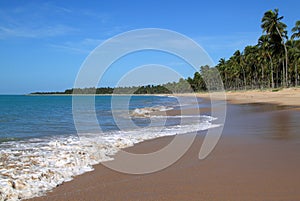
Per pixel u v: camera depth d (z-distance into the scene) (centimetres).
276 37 4556
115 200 426
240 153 681
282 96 3531
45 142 1011
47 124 1692
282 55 4819
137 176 542
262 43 5131
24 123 1772
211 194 431
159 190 460
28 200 435
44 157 721
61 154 746
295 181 468
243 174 517
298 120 1245
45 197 446
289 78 6116
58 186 497
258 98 3600
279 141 801
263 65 6362
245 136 916
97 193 457
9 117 2267
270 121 1267
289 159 602
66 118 2117
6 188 477
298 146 723
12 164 653
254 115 1602
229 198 412
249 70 7100
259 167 555
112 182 511
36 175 552
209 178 507
